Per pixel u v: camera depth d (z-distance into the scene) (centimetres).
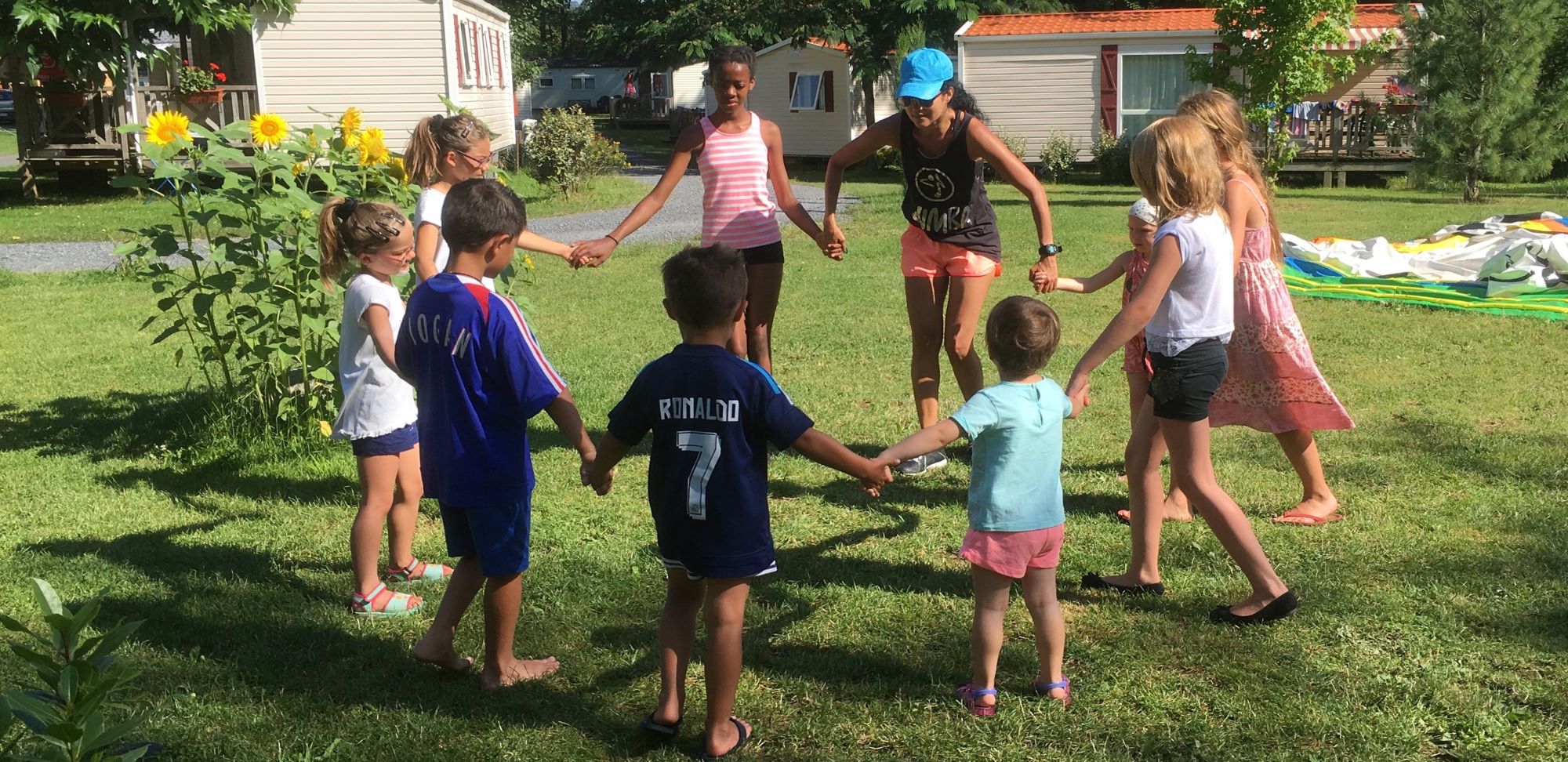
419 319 303
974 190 496
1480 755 279
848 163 524
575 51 7206
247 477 526
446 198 309
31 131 1888
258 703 313
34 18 1662
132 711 303
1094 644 342
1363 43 2181
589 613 371
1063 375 690
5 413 641
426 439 304
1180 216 338
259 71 1959
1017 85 2445
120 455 562
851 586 391
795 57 2886
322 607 379
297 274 548
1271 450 530
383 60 1994
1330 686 312
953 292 510
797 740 293
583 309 946
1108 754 285
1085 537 432
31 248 1395
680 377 276
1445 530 425
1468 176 1783
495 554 304
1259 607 352
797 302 954
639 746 291
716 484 271
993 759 283
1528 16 1702
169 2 1772
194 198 541
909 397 653
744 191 519
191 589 393
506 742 293
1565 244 911
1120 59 2358
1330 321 824
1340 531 428
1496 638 337
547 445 568
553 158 1961
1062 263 1155
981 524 300
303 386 575
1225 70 1855
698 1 3091
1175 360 343
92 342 835
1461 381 646
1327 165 2116
